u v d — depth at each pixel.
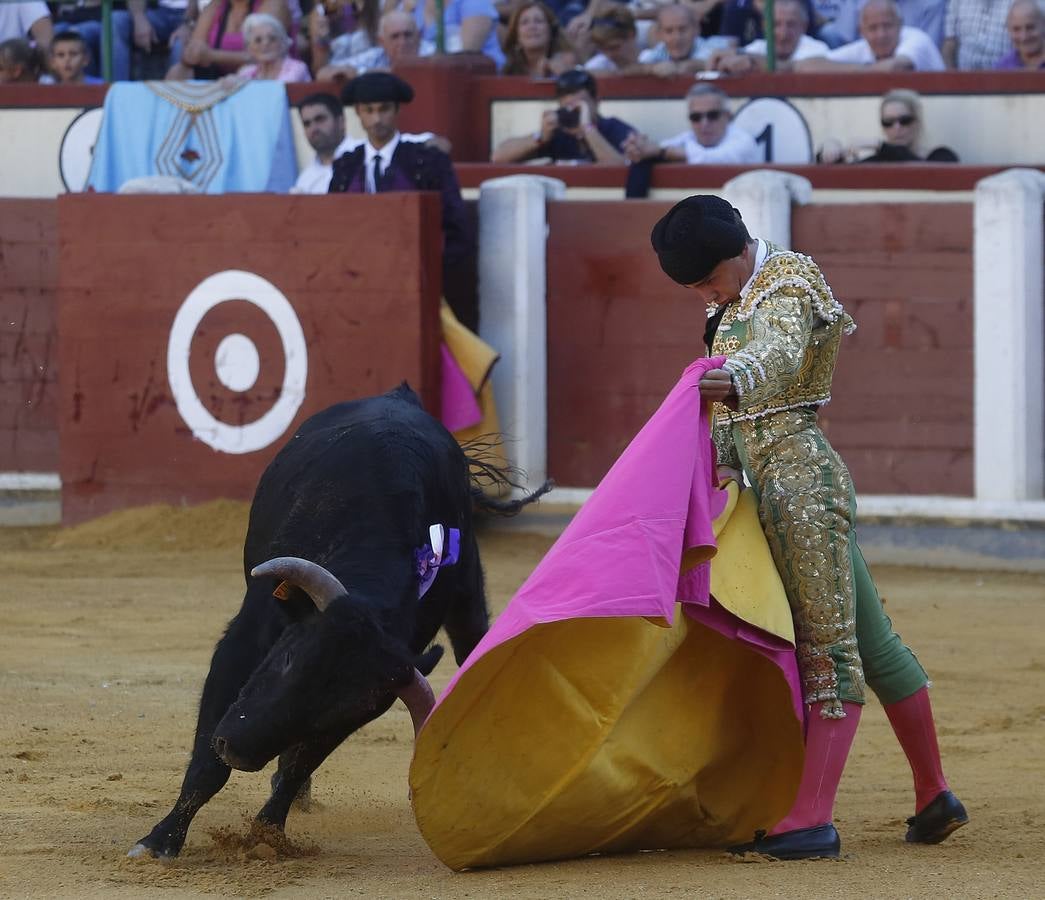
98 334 34.56
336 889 11.09
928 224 32.41
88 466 34.66
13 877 11.38
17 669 21.11
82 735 17.27
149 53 41.66
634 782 11.84
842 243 32.75
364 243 33.34
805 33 39.31
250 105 37.59
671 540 11.20
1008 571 31.84
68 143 38.78
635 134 35.38
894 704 12.63
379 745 17.67
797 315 11.77
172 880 11.33
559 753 11.58
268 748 10.79
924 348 32.50
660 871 11.59
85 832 12.98
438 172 34.00
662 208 33.91
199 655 22.34
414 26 39.47
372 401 14.34
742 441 12.27
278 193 33.75
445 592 13.43
